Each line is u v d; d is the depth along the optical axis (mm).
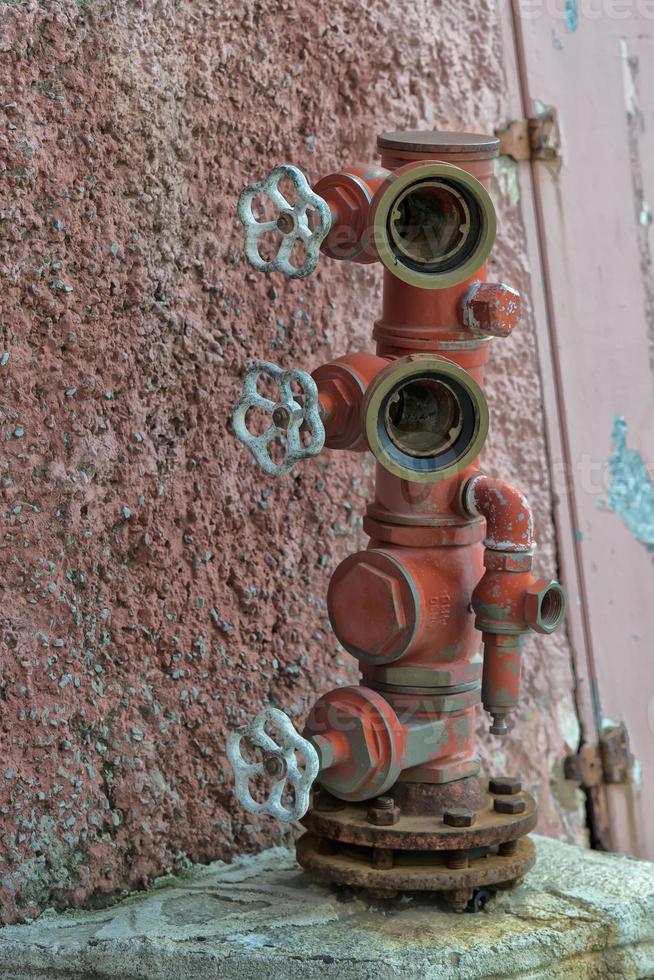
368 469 3625
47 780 3166
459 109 3773
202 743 3385
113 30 3154
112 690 3252
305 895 3182
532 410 3936
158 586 3303
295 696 3521
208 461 3357
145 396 3258
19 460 3084
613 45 4012
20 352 3074
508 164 3889
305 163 3492
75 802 3203
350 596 3045
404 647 3002
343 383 2988
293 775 2865
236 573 3416
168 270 3273
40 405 3109
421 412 3047
